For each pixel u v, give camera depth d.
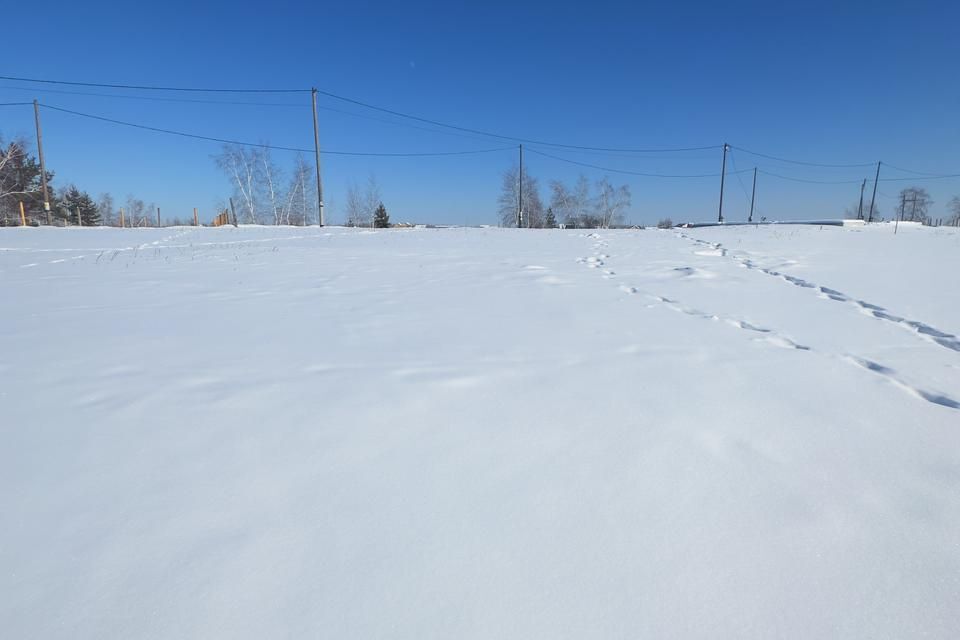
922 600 1.38
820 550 1.56
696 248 12.20
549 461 2.07
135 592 1.37
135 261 9.70
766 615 1.33
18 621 1.27
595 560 1.51
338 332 4.16
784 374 3.14
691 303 5.42
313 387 2.89
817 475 1.99
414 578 1.43
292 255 10.95
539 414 2.53
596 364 3.33
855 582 1.44
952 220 56.81
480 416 2.51
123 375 3.08
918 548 1.57
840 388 2.91
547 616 1.31
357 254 11.12
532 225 53.06
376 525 1.65
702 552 1.55
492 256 10.51
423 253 11.32
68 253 11.13
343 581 1.42
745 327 4.38
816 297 5.81
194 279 7.26
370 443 2.22
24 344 3.76
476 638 1.24
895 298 5.62
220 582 1.41
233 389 2.85
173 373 3.12
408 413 2.54
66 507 1.74
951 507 1.78
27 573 1.43
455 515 1.71
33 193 36.25
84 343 3.79
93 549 1.53
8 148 32.41
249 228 21.36
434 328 4.31
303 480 1.92
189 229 20.08
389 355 3.52
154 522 1.66
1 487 1.86
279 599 1.35
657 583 1.42
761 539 1.61
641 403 2.67
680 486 1.90
